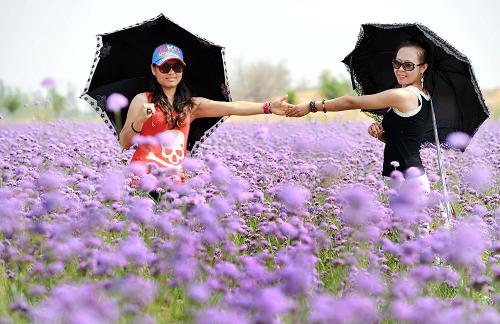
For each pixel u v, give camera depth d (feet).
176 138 38.68
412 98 36.55
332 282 28.35
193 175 41.52
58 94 98.53
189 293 23.25
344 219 32.32
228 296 23.45
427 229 34.01
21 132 68.85
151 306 23.94
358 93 42.24
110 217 31.81
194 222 29.96
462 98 39.27
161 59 38.29
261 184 43.37
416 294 26.35
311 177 45.57
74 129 80.38
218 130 86.02
